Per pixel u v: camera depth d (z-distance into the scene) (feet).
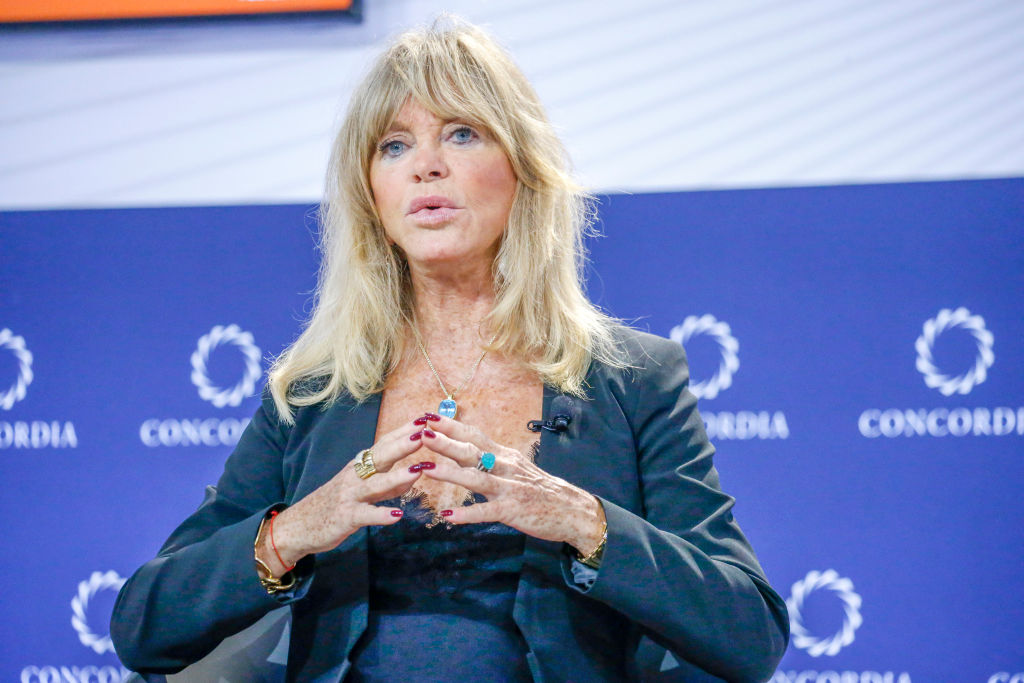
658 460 16.01
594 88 30.17
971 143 29.01
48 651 30.53
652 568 14.02
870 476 28.58
